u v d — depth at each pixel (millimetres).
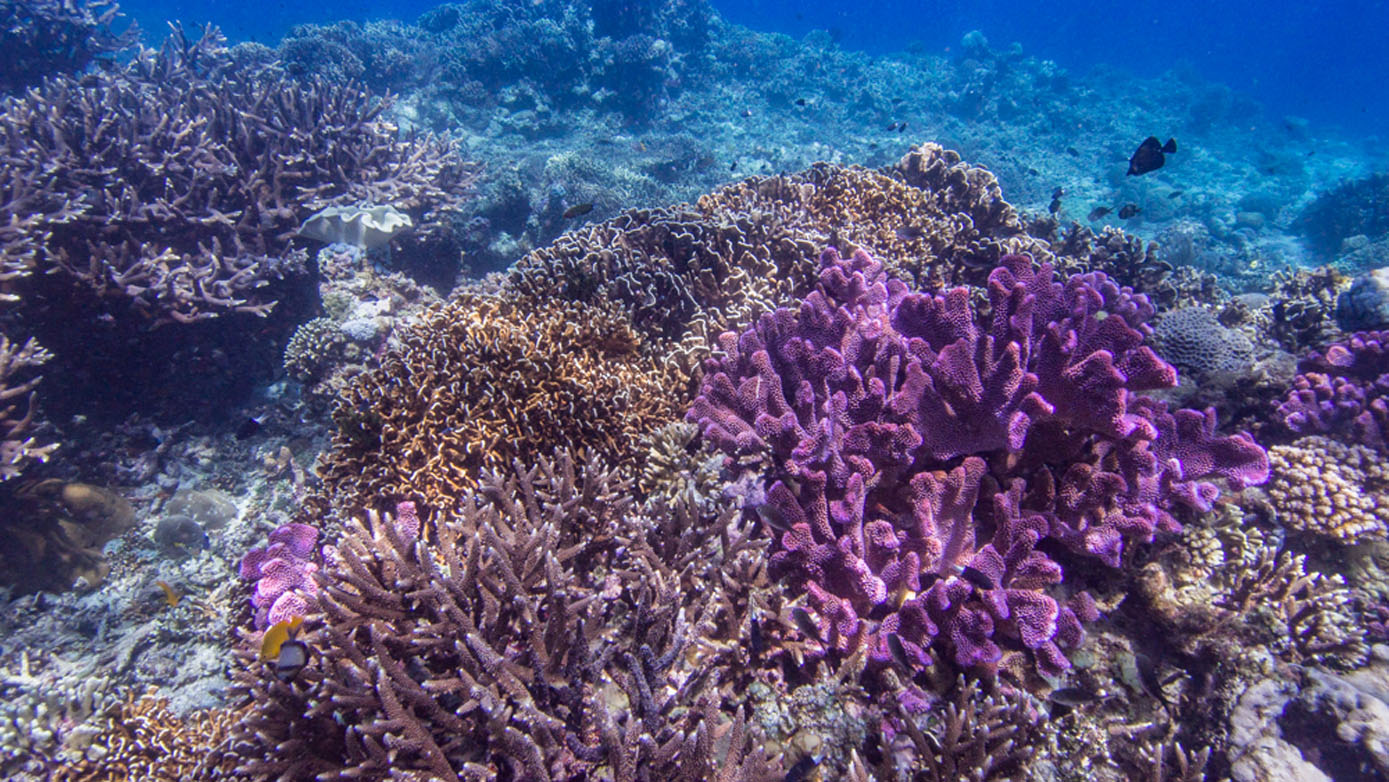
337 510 4613
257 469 8680
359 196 10281
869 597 3031
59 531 7293
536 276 6047
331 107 11297
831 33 35688
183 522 7566
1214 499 3580
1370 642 3814
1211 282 10258
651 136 21000
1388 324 6180
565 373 4586
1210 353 5250
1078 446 3432
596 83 22109
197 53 16562
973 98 31797
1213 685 3361
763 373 3943
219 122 9898
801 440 3576
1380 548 4234
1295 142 37812
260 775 2885
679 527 3492
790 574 3381
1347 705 3107
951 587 2912
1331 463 4566
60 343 7973
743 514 3695
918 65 39875
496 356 4684
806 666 3049
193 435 8859
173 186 9164
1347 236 20266
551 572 2852
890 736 2826
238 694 3688
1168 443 3738
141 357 8562
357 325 8477
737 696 3045
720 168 19094
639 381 4793
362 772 2578
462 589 2930
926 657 2883
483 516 3469
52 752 5258
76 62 15039
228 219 9055
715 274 6414
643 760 2492
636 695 2729
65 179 8484
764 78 28500
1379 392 5156
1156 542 3611
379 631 2916
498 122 20203
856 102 29031
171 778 4754
